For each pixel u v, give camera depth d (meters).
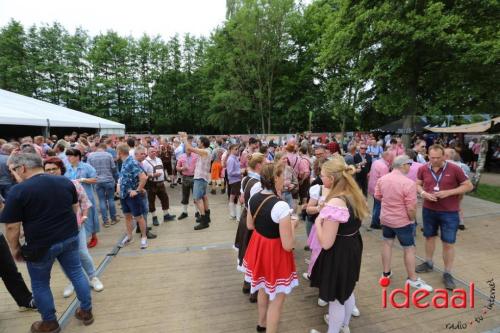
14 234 2.56
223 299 3.49
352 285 2.57
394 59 11.41
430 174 3.80
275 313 2.57
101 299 3.49
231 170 6.65
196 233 5.87
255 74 27.64
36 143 8.22
